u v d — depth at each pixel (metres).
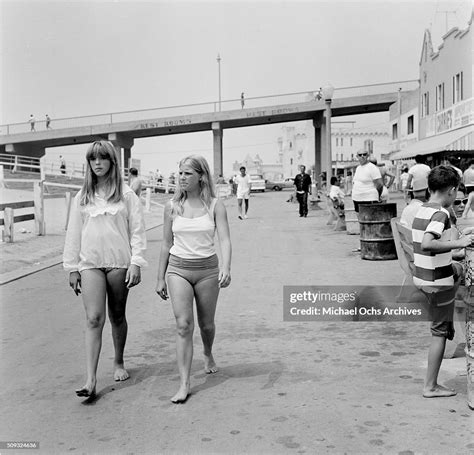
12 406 4.45
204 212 4.68
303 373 4.92
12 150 50.38
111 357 5.57
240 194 20.44
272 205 29.94
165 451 3.65
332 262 10.17
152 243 13.97
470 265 4.04
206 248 4.65
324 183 36.09
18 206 13.99
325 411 4.12
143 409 4.30
